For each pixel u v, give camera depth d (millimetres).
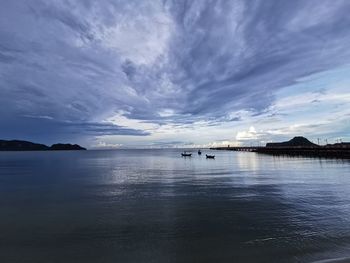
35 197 29203
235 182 39031
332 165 63062
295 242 14727
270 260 12648
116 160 120188
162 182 40438
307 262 12320
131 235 16328
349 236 15438
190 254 13555
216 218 19641
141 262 12797
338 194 27625
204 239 15500
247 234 16156
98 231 17141
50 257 13469
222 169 62844
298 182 37031
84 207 23828
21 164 93688
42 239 15859
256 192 30000
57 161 114500
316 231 16375
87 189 34344
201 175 49906
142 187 35375
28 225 18578
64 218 20234
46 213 21828
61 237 16141
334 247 13945
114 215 20875
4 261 13109
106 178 47094
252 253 13469
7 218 20406
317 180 38531
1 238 16047
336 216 19422
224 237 15750
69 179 46281
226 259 12898
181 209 22484
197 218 19734
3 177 50719
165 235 16266
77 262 12922
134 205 24281
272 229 16938
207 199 26500
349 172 47250
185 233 16562
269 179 41500
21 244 15125
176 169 65500
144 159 127625
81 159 133875
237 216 20031
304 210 21328
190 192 30766
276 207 22516
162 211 21922
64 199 27812
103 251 14055
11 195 30641
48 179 46656
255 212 21047
